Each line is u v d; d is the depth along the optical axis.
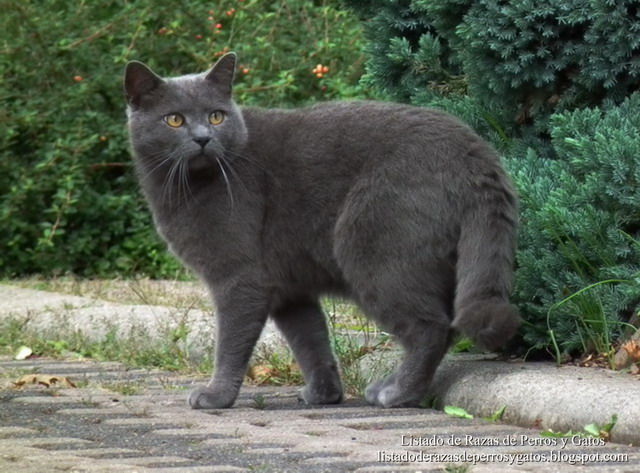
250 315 7.78
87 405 7.48
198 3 17.69
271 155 7.86
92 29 16.92
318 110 8.02
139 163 8.17
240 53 17.31
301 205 7.78
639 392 6.51
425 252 7.38
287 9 18.59
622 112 8.66
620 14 8.44
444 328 7.50
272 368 9.08
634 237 8.27
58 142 15.84
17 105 16.33
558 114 8.77
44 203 16.30
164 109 7.86
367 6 10.53
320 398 7.91
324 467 5.52
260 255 7.83
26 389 8.25
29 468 5.42
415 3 9.55
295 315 8.15
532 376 7.20
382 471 5.41
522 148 9.28
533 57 8.74
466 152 7.45
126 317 11.31
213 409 7.57
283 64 17.66
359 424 6.86
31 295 13.66
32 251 15.97
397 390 7.55
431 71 9.77
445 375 7.82
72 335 10.77
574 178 8.42
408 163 7.45
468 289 7.18
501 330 6.94
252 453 5.88
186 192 7.82
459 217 7.37
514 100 9.30
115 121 16.64
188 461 5.68
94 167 16.44
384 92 10.15
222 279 7.81
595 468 5.48
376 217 7.44
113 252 16.28
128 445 6.15
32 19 16.56
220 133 7.76
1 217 15.64
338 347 8.85
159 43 17.22
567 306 8.03
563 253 8.20
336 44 17.59
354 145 7.66
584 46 8.68
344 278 7.73
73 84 16.70
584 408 6.54
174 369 9.45
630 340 7.89
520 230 8.41
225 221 7.75
